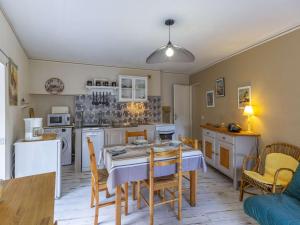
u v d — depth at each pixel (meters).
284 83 2.63
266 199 1.88
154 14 2.19
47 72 4.19
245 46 3.28
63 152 4.19
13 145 2.48
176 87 5.59
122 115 4.96
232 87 3.77
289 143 2.57
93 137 3.88
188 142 2.73
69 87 4.37
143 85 4.89
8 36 2.35
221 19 2.31
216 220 2.18
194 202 2.48
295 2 1.94
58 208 2.42
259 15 2.21
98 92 4.67
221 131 3.33
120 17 2.26
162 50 2.24
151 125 4.46
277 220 1.59
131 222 2.14
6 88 2.21
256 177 2.42
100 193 2.82
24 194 1.17
